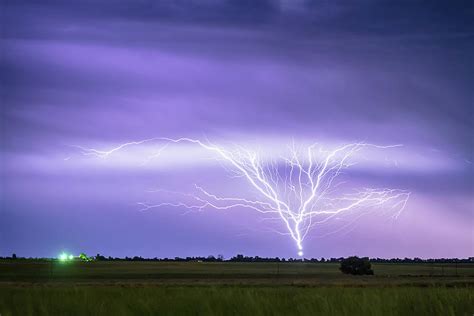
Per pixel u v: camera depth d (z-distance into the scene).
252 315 13.90
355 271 73.00
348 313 13.76
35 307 15.27
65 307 15.21
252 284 44.28
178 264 120.69
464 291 18.30
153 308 14.48
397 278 60.94
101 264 108.62
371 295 16.39
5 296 18.64
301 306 14.33
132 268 94.12
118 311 14.52
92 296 17.59
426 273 82.06
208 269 94.19
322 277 64.44
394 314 14.01
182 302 15.32
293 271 86.62
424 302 15.38
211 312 13.98
